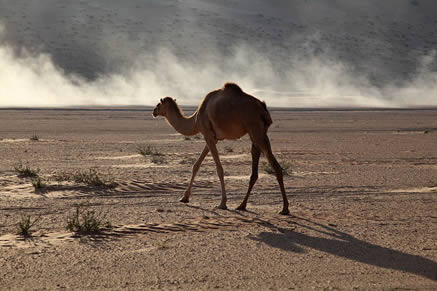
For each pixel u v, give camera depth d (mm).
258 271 26656
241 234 33938
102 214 40031
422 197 48656
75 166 69500
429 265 27750
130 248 30625
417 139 126062
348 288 24344
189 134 45688
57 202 44938
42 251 30000
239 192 50875
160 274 26141
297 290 24094
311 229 35469
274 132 149500
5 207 42562
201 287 24375
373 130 160875
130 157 81062
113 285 24609
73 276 25812
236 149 98312
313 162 77562
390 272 26625
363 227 36125
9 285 24609
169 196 48562
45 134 134375
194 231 34750
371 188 53875
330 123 196750
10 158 78812
